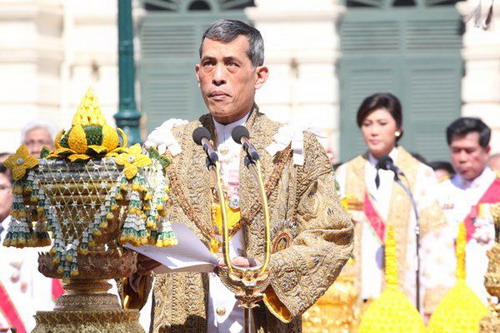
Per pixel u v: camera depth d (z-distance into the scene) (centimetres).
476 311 1091
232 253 855
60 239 782
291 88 2886
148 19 2923
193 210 862
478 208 1544
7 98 2850
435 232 1417
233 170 870
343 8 2903
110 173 775
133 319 802
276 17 2875
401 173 1429
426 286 1408
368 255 1413
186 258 817
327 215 862
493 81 2909
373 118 1463
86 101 804
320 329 1299
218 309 857
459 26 2916
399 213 1421
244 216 853
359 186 1449
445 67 2920
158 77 2927
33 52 2844
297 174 869
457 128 1602
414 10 2920
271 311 834
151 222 779
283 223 859
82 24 2903
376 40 2919
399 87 2930
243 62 862
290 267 834
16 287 1223
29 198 790
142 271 829
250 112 883
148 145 879
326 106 2884
